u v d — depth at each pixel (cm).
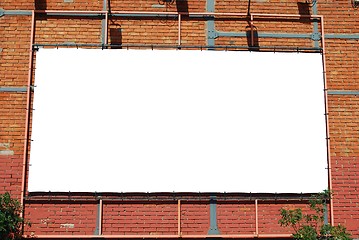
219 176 891
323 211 884
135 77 911
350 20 966
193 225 887
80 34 935
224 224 891
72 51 915
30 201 881
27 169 887
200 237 876
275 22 960
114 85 906
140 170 887
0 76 912
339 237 820
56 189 877
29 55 920
